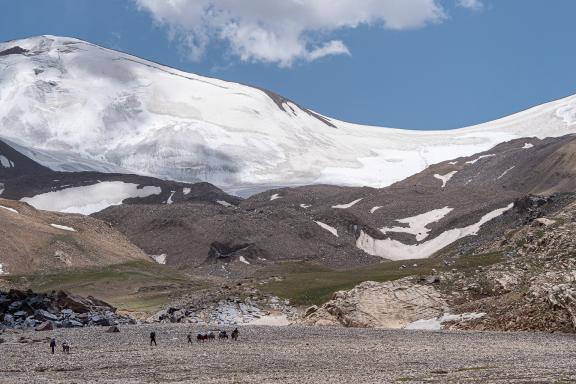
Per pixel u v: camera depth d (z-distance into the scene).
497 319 76.44
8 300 88.69
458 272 93.44
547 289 76.38
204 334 65.88
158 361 51.56
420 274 100.75
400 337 67.94
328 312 89.69
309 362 50.66
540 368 45.94
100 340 66.38
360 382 40.78
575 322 69.88
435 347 59.62
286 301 105.81
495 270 90.44
